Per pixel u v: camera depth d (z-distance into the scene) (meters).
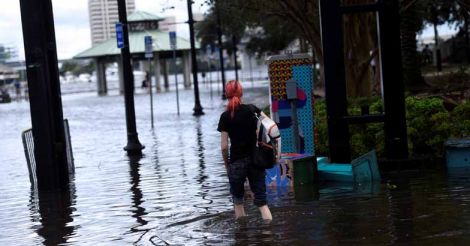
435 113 15.59
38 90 14.67
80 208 12.52
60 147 15.03
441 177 13.08
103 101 65.69
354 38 22.36
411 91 30.70
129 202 12.76
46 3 14.79
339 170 13.40
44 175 14.86
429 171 13.86
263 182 10.22
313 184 13.27
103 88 89.12
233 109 10.03
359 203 11.19
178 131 27.53
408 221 9.70
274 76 14.47
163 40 86.00
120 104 57.28
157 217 11.20
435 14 54.66
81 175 16.89
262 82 86.25
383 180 13.21
